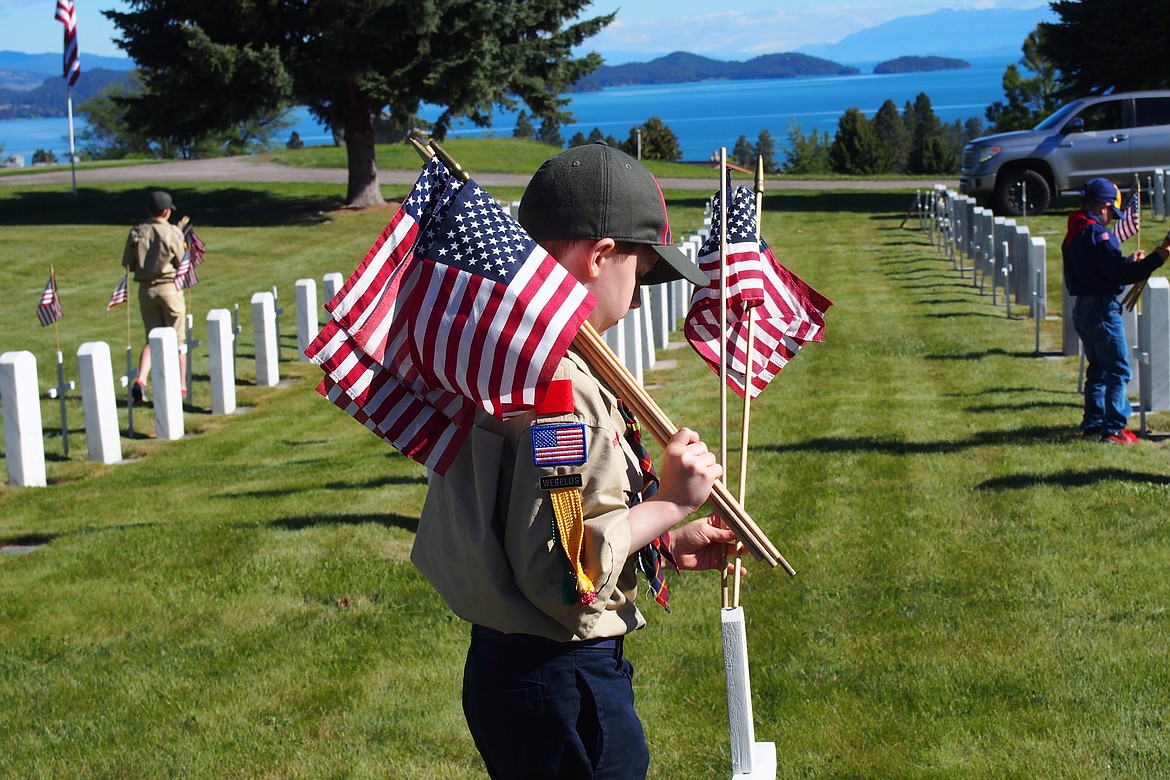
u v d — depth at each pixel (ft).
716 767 13.62
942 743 13.88
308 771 13.71
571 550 6.75
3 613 18.72
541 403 6.81
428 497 8.00
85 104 322.96
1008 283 46.88
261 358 43.39
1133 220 30.89
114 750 14.30
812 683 15.51
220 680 16.14
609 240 7.47
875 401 33.68
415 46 98.48
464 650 16.89
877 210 93.76
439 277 6.99
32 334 55.67
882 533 21.24
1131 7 102.83
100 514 25.76
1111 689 14.84
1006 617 17.15
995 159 78.02
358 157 105.81
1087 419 27.86
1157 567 18.71
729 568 8.93
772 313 10.62
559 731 7.29
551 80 114.01
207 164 153.07
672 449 7.13
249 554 21.22
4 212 106.01
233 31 97.76
